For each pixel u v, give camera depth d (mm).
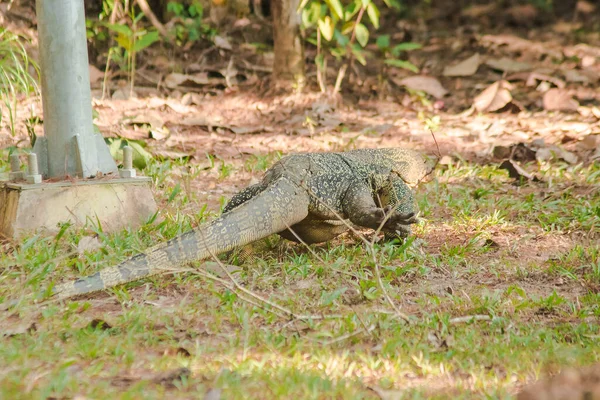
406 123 19297
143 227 10812
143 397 6457
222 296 8805
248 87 21938
